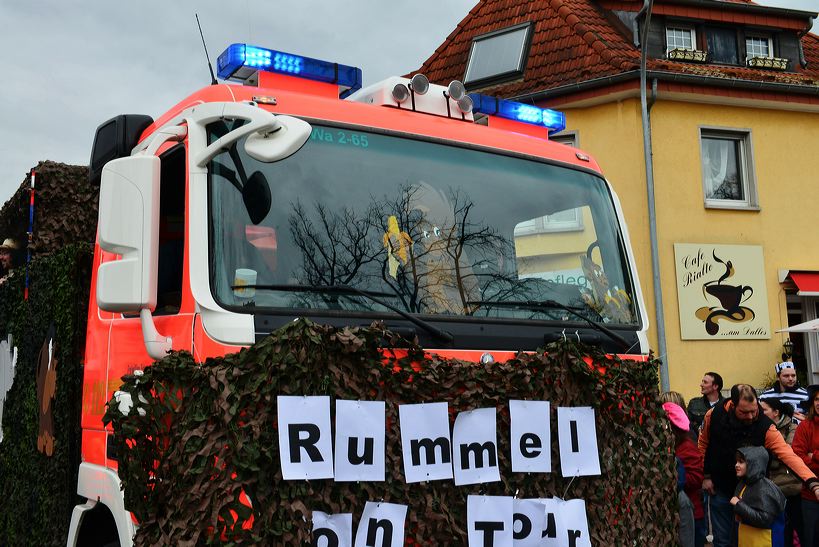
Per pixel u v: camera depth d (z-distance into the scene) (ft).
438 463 12.64
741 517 24.36
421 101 15.97
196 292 12.42
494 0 68.08
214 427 11.37
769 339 59.21
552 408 13.94
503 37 64.85
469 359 13.80
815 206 61.41
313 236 13.33
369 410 12.16
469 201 15.17
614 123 57.67
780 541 24.48
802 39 71.36
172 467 11.41
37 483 18.33
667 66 57.47
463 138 15.71
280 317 12.58
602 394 14.55
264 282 12.74
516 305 14.93
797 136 61.57
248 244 12.85
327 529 11.69
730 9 62.08
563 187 16.65
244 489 11.29
